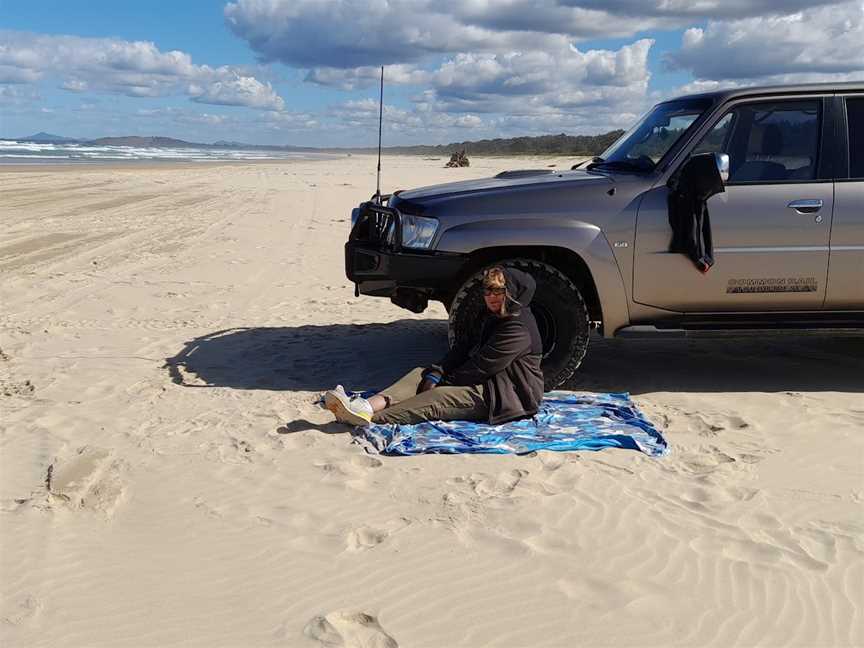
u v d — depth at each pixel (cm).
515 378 512
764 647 293
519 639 297
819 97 568
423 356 684
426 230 564
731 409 557
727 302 567
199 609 316
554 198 561
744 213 554
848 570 344
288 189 2911
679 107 609
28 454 472
